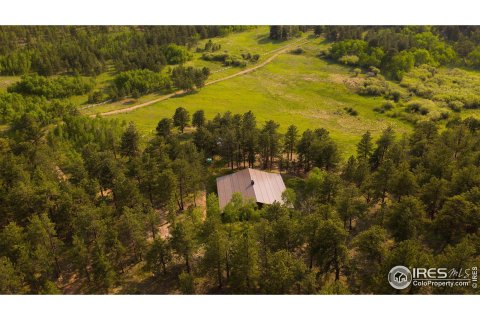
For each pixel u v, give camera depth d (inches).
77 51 7613.2
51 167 3577.8
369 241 2380.7
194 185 3339.1
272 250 2534.5
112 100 6491.1
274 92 7194.9
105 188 3403.1
